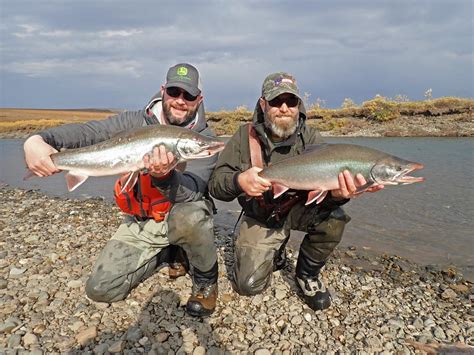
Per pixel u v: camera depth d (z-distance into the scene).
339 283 1.80
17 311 1.46
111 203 3.42
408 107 9.52
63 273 1.78
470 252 2.24
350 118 9.84
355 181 1.38
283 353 1.28
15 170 5.92
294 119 1.52
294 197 1.52
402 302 1.65
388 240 2.44
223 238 2.42
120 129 1.62
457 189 3.72
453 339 1.38
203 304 1.45
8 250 2.10
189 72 1.54
